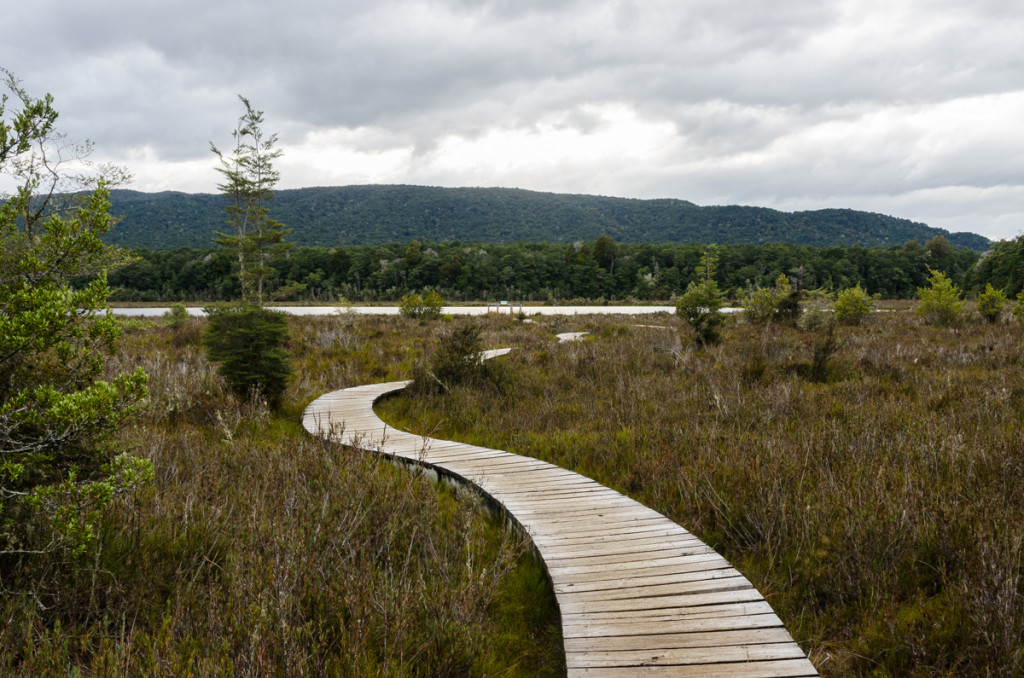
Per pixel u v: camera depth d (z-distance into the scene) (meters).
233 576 2.80
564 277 86.56
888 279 85.75
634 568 3.52
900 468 4.95
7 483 2.83
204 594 2.94
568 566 3.56
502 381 10.11
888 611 3.27
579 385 9.98
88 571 2.93
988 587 3.01
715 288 16.12
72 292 2.94
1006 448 4.90
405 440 6.76
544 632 3.28
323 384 10.97
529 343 17.52
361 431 7.17
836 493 4.35
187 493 4.12
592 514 4.44
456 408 8.69
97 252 3.06
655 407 7.92
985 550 3.24
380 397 9.67
